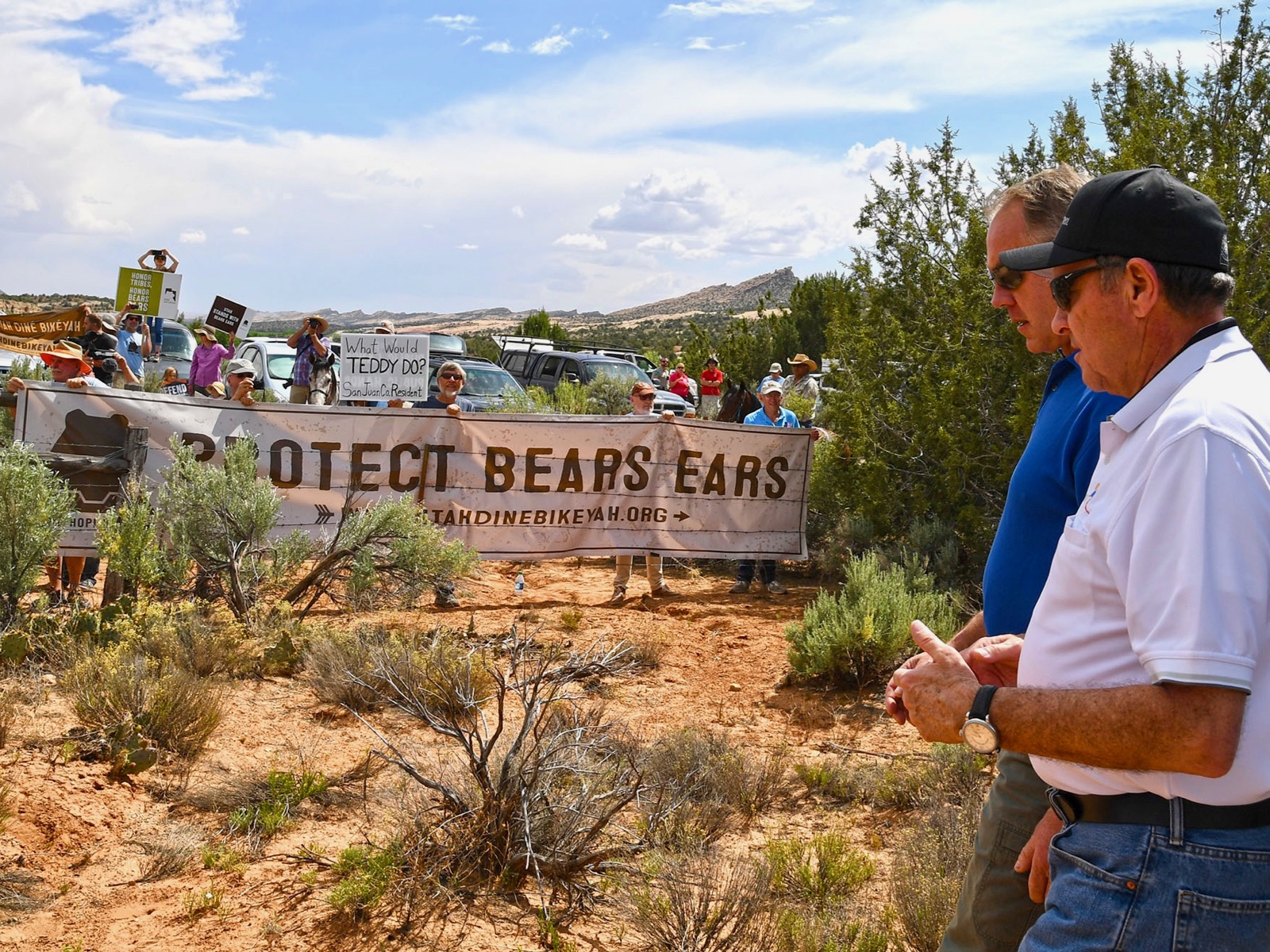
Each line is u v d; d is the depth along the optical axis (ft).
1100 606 6.26
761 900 13.28
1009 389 35.35
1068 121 35.09
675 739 19.08
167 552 26.53
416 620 27.73
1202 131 31.65
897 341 38.42
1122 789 6.18
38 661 21.57
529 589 35.19
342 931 12.70
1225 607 5.39
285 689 22.02
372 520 28.07
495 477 33.14
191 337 70.54
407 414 32.19
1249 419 5.67
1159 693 5.53
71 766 16.61
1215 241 6.14
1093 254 6.28
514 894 13.92
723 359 100.68
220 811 16.02
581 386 69.05
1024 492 9.01
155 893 13.44
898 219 39.42
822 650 24.18
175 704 18.20
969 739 6.42
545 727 16.48
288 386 60.08
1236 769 5.67
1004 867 8.48
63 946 12.05
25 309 227.40
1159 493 5.71
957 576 34.50
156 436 29.48
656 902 13.09
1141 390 6.17
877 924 13.43
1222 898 5.80
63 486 27.25
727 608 32.68
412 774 14.90
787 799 18.38
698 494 34.68
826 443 40.65
